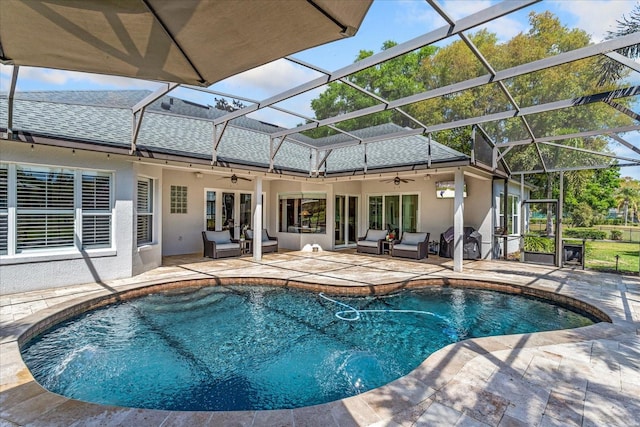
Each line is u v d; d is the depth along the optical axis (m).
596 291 7.25
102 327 5.83
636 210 35.66
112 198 8.14
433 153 11.54
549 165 11.11
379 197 15.30
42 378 4.14
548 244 13.52
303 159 14.62
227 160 9.91
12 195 6.76
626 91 5.77
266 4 1.73
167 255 12.53
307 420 2.74
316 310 6.92
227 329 5.90
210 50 2.21
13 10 1.75
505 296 7.88
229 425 2.67
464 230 12.23
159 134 10.36
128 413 2.85
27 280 6.85
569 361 3.88
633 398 3.11
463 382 3.38
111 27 1.92
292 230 14.93
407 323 6.27
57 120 7.95
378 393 3.16
